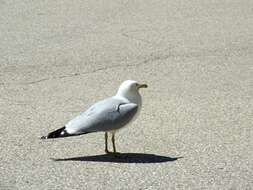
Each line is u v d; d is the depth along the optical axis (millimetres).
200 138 9047
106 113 8219
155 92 11289
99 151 8633
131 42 14305
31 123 9773
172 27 15391
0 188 7410
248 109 10328
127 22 15781
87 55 13477
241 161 8156
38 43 14289
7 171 7922
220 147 8672
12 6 17188
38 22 15812
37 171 7910
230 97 10961
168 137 9117
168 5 17297
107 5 17234
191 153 8484
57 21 15883
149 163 8141
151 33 14922
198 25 15570
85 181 7586
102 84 11773
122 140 9047
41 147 8766
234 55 13461
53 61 13109
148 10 16797
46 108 10492
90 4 17359
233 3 17562
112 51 13719
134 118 8398
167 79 12031
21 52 13695
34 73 12414
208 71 12469
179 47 13953
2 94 11250
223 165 8039
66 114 10195
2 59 13234
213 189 7336
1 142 8953
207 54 13516
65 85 11727
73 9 16891
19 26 15516
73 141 9023
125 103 8375
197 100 10820
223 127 9492
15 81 11969
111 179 7641
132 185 7457
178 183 7504
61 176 7746
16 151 8609
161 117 10000
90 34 14898
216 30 15203
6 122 9820
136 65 12859
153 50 13766
